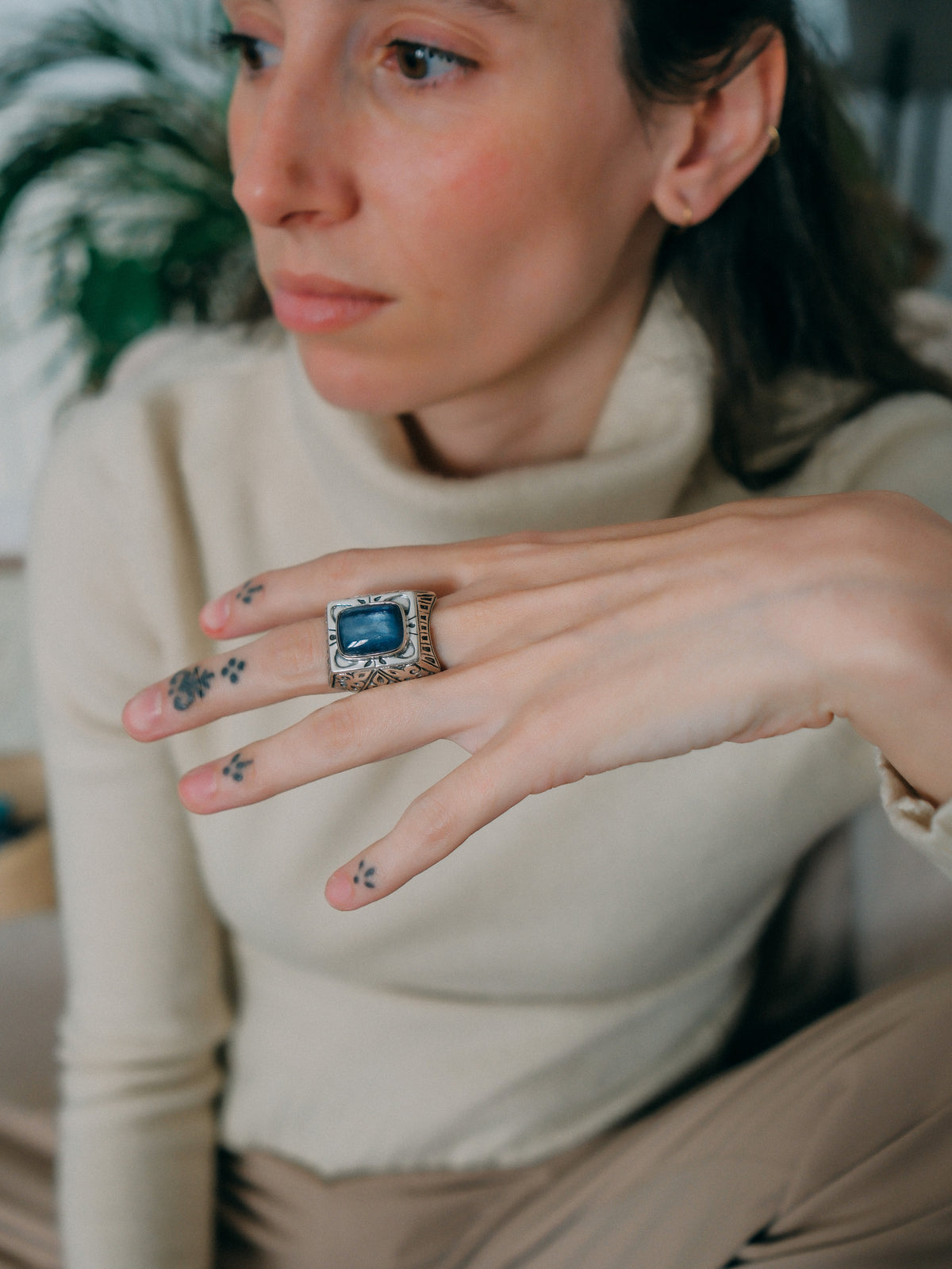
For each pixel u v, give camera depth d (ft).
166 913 1.45
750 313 1.40
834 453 1.42
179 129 3.40
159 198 3.46
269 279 1.16
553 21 1.04
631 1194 1.32
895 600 1.00
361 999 1.48
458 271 1.11
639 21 1.08
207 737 1.43
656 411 1.33
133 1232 1.38
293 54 1.02
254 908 1.45
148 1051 1.45
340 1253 1.44
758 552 1.03
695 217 1.26
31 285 3.83
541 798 1.33
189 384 1.51
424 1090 1.46
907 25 2.91
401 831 0.99
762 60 1.20
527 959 1.43
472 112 1.05
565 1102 1.49
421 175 1.06
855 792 1.40
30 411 6.29
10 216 3.40
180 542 1.44
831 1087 1.22
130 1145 1.41
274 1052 1.51
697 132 1.21
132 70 3.36
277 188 1.05
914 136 3.48
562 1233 1.37
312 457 1.36
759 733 1.03
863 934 1.55
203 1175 1.46
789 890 1.62
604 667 1.01
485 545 1.09
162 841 1.45
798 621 1.00
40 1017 1.71
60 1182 1.43
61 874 1.47
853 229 1.47
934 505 1.41
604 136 1.12
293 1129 1.50
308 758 1.01
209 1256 1.44
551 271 1.15
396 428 1.31
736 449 1.40
